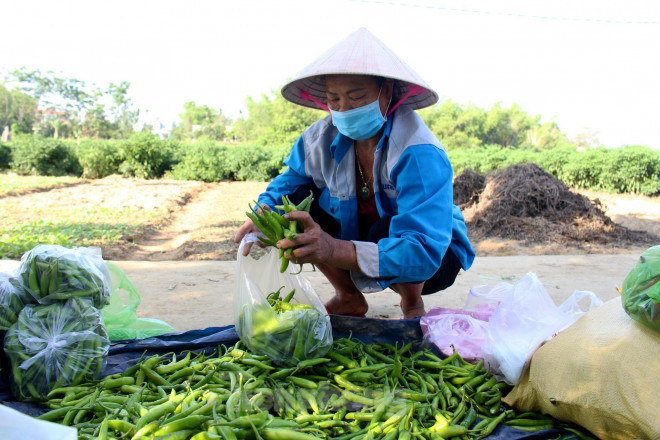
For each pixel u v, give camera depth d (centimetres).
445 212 296
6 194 1723
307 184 380
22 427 156
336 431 229
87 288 254
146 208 1478
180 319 418
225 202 1811
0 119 8369
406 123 316
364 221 363
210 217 1425
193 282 540
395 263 277
